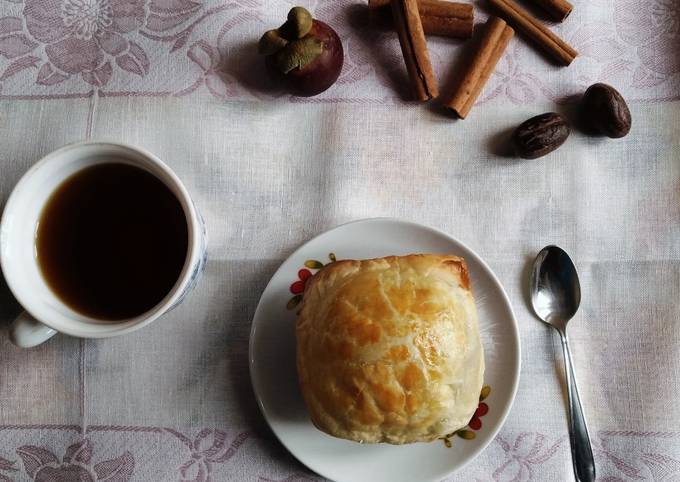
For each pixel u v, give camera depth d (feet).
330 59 1.26
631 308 1.34
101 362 1.32
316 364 1.15
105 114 1.35
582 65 1.37
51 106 1.35
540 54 1.37
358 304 1.14
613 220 1.35
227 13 1.37
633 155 1.36
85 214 1.19
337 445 1.25
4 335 1.32
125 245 1.20
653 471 1.30
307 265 1.28
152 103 1.35
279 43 1.22
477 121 1.36
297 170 1.35
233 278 1.33
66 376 1.32
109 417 1.31
